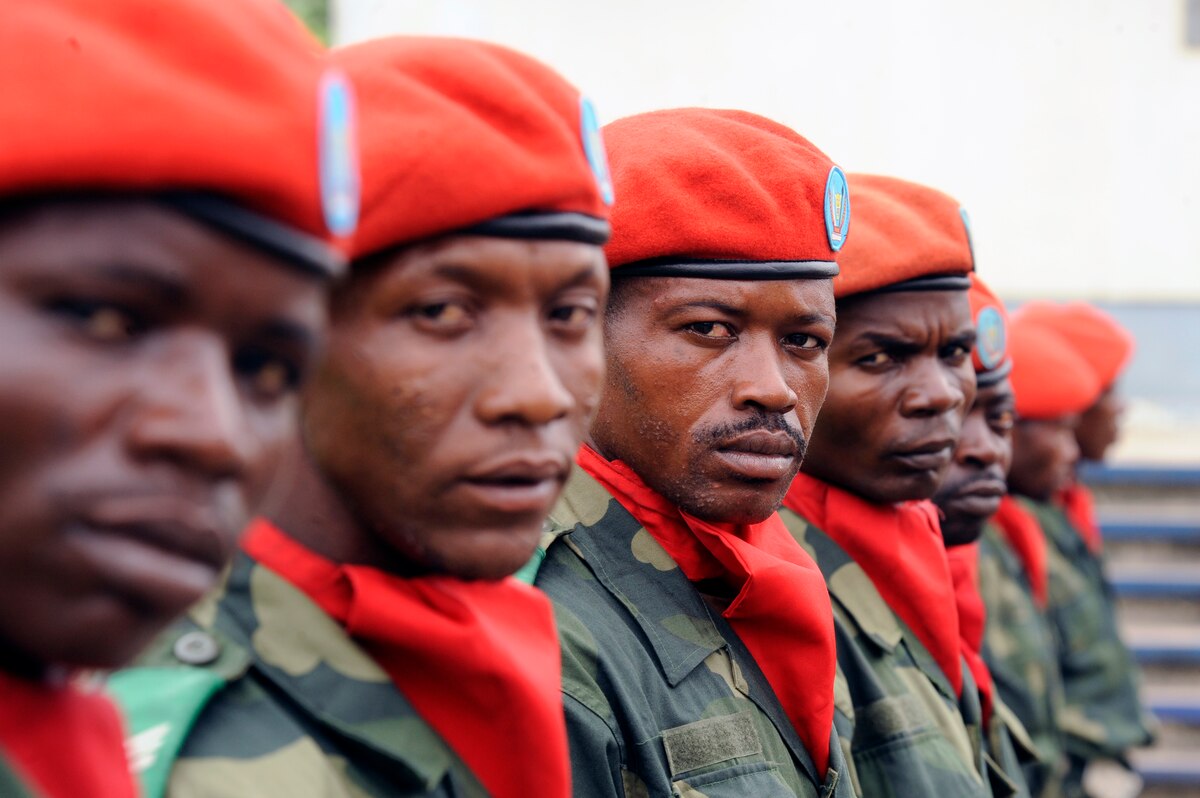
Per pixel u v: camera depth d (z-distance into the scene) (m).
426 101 0.87
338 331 0.87
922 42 5.97
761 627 1.45
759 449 1.35
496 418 0.87
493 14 5.50
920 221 1.81
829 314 1.41
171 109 0.54
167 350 0.56
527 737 0.93
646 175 1.35
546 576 1.35
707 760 1.32
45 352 0.53
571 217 0.90
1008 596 2.98
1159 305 6.28
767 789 1.35
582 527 1.41
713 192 1.34
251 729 0.84
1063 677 3.70
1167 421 6.50
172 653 0.84
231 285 0.57
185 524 0.56
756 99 5.71
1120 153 6.16
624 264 1.36
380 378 0.86
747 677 1.43
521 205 0.87
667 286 1.35
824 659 1.45
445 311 0.87
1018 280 6.19
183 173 0.55
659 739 1.30
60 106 0.53
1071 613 3.70
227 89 0.59
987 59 6.04
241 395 0.60
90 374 0.54
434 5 5.46
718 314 1.34
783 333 1.38
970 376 1.91
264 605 0.90
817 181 1.40
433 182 0.85
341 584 0.92
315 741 0.86
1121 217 6.20
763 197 1.35
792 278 1.37
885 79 5.92
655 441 1.37
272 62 0.60
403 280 0.86
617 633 1.33
